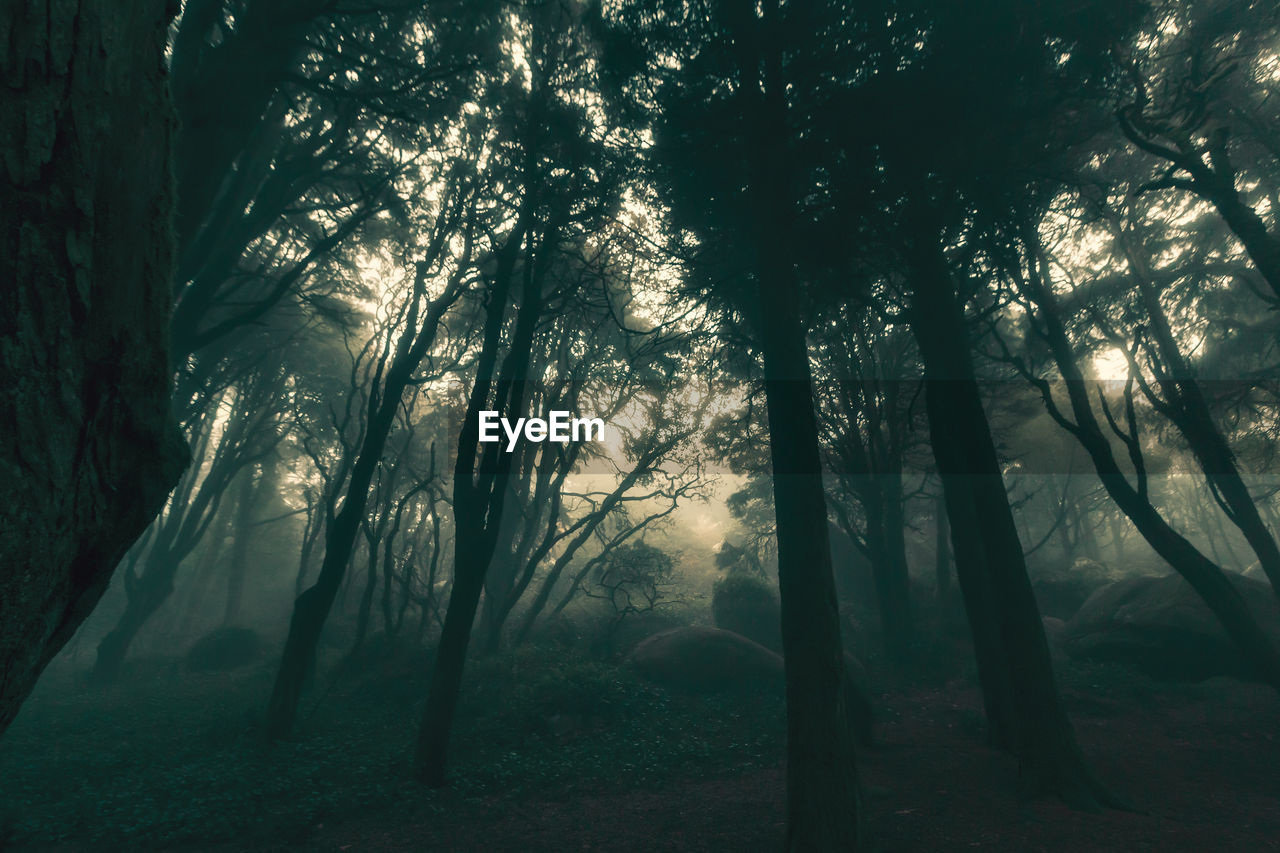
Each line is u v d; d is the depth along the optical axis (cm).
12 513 99
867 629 2250
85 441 116
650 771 1077
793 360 870
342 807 879
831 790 693
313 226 1894
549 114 1262
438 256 1590
